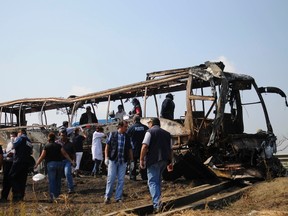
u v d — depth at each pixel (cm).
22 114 1995
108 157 841
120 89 1448
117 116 1533
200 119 1225
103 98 1598
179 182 1150
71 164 1024
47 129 1642
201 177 1186
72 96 1695
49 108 1855
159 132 742
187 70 1265
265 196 819
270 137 1189
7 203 864
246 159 1180
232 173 1086
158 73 1414
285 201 749
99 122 1673
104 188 1095
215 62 1210
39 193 1047
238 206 752
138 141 1134
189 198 838
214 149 1220
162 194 915
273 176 1089
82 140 1430
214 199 809
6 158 960
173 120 1316
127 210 684
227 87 1122
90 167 1697
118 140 843
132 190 1020
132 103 1417
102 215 683
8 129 1812
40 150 1612
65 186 1146
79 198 929
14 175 917
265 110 1237
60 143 1022
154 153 731
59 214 720
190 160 1152
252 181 1068
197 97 1149
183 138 1181
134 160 1199
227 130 1262
